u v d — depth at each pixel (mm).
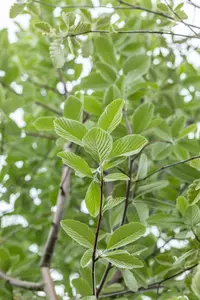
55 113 2580
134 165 2051
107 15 1796
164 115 2250
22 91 2398
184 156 1869
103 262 1625
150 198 1704
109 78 1883
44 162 2521
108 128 1215
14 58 2746
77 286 1586
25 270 1976
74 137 1213
